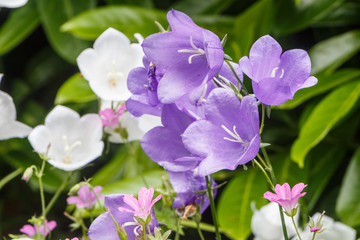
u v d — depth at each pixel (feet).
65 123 2.60
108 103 2.71
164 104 2.15
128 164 3.99
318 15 3.97
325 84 3.56
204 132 2.03
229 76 2.14
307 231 2.59
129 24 3.84
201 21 4.02
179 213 2.31
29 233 2.49
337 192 4.00
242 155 1.98
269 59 2.06
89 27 3.79
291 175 3.67
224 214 3.49
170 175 2.26
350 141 4.00
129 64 2.69
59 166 2.47
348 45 3.92
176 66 2.06
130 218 2.11
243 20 4.00
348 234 2.61
